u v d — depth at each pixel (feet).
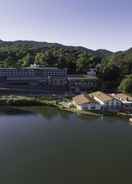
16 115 350.43
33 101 418.10
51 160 205.26
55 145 238.68
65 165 196.65
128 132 282.56
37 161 203.00
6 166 192.75
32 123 312.50
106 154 219.61
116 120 334.65
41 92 523.29
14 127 293.43
